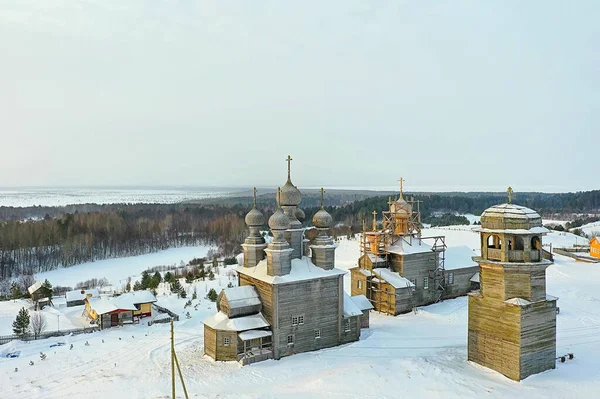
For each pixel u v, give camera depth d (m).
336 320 44.72
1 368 40.91
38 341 51.09
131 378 36.72
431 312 57.19
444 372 34.16
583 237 126.81
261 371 37.50
